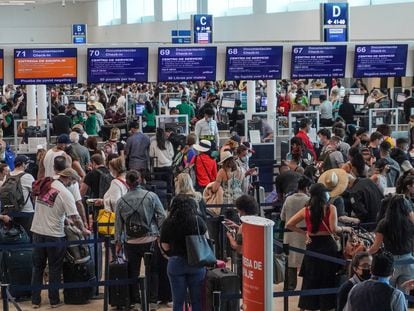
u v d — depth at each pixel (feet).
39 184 27.63
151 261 27.12
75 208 27.40
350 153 32.35
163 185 42.88
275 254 27.89
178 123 51.88
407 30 81.30
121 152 44.65
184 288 23.00
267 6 105.29
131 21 145.28
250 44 51.13
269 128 51.96
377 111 57.67
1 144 42.39
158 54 49.85
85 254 28.40
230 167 33.14
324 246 25.48
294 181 32.53
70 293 28.60
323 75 52.42
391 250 24.13
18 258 29.12
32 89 57.62
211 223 30.89
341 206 28.78
